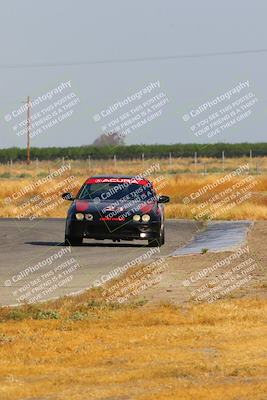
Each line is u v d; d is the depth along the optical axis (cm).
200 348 3027
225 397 2392
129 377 2645
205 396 2405
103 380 2619
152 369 2731
